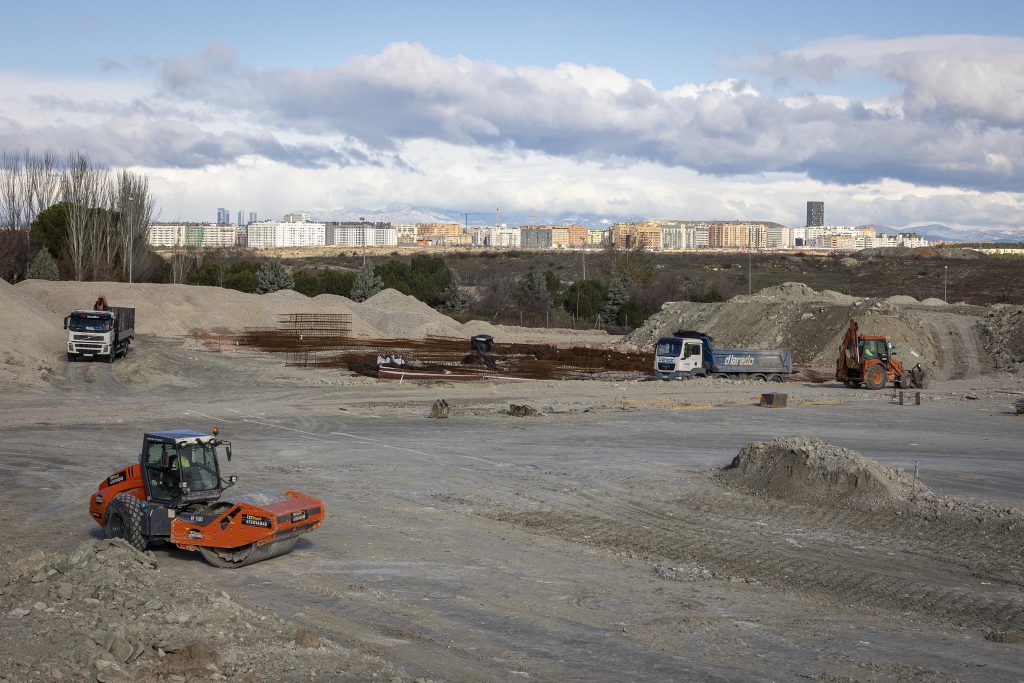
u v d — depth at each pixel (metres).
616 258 141.62
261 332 74.62
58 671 10.41
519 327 100.25
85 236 93.56
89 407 39.19
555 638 13.34
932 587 16.98
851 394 50.00
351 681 11.00
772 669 12.20
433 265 118.88
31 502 22.39
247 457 28.98
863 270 172.25
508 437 33.97
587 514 22.36
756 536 20.56
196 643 11.41
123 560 14.97
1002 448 33.31
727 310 75.94
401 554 18.19
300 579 16.23
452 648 12.74
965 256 186.62
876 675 12.02
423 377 52.84
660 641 13.32
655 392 49.00
